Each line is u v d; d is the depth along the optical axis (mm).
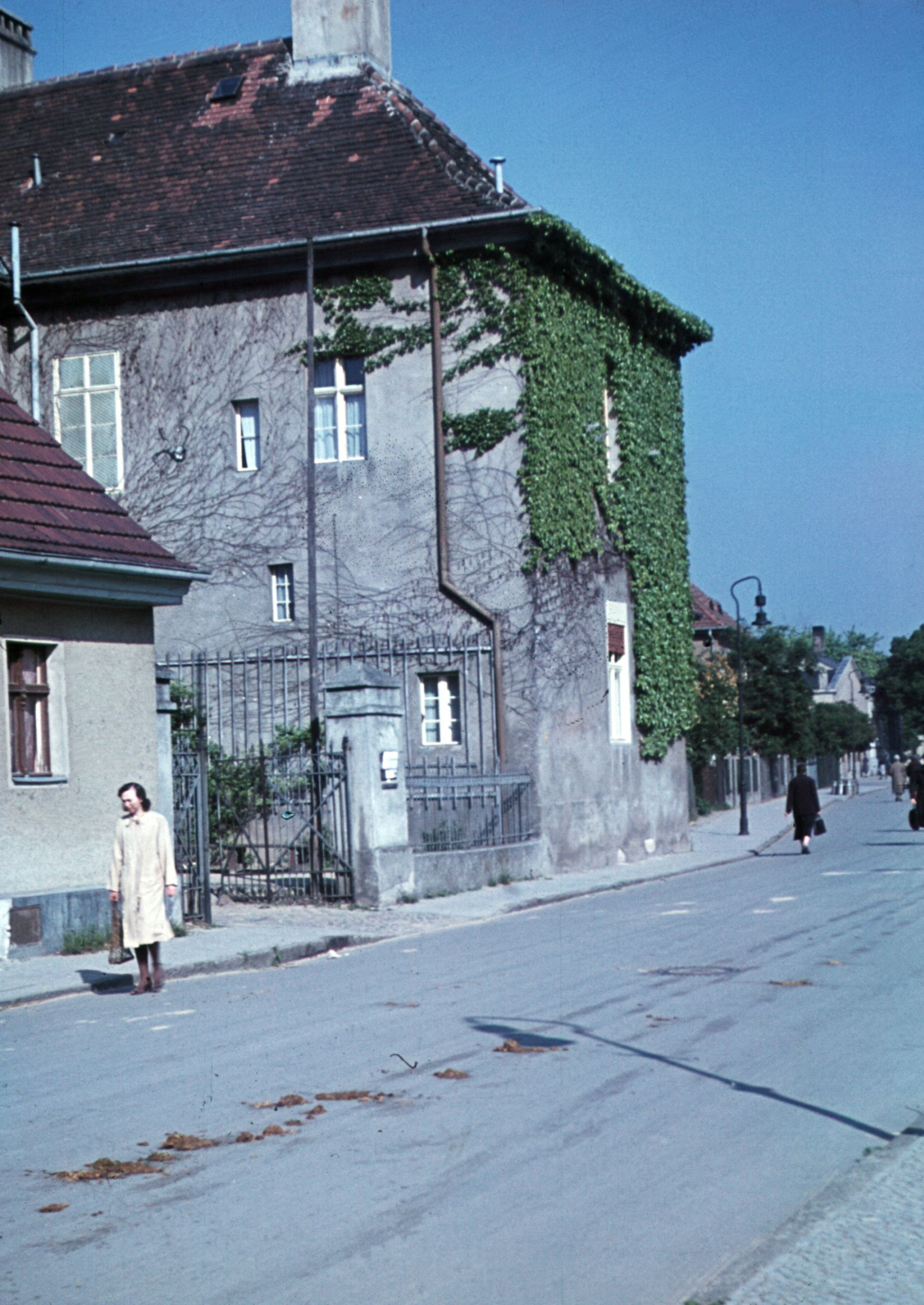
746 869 27047
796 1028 9695
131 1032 10781
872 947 13812
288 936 16406
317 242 25312
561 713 25719
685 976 12258
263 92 29062
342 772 20047
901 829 39812
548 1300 4832
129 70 30625
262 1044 9859
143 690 16625
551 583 25375
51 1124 7664
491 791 24531
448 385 25141
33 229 27938
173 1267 5246
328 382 26062
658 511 30406
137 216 27484
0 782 14812
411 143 26875
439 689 25203
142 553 16328
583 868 26422
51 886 15273
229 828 21125
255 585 26188
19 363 27625
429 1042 9625
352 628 25531
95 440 27188
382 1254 5328
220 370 26453
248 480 26266
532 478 24719
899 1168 6281
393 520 25406
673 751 31609
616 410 28625
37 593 15180
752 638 60438
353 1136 7086
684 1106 7562
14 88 31281
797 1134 6945
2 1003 12430
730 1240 5391
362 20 28906
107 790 16078
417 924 18188
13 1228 5793
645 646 29578
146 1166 6652
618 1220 5656
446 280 25156
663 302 29906
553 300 25594
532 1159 6582
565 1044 9359
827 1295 4719
